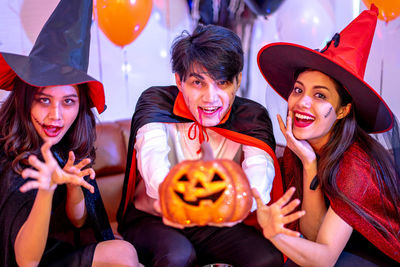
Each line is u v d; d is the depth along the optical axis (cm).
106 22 244
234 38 124
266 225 86
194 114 129
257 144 135
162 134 137
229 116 141
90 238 128
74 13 114
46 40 111
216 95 123
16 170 105
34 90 106
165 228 135
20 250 96
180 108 140
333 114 120
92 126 131
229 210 78
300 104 120
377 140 140
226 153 146
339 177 119
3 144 110
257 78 303
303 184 131
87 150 129
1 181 105
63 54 110
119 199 182
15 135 108
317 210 127
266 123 142
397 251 118
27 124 108
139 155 133
